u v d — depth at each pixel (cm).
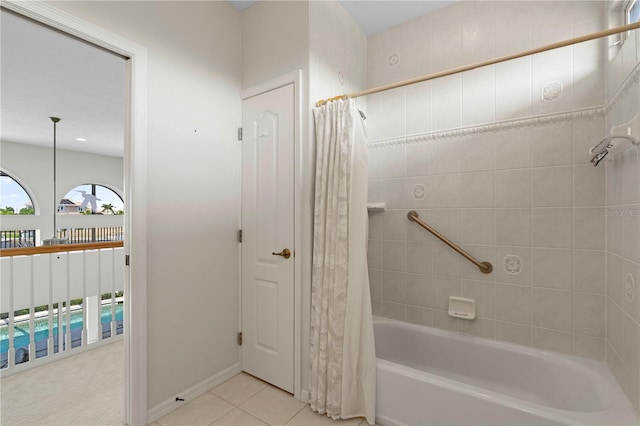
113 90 342
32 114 424
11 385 204
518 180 189
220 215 206
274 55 202
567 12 177
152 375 168
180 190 182
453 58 212
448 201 212
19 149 595
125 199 163
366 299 169
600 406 137
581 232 172
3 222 584
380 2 213
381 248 239
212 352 201
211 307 200
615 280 152
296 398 188
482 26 203
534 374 177
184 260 184
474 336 202
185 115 185
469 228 205
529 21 188
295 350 190
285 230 196
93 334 333
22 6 123
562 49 177
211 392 194
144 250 162
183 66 184
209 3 200
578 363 166
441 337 208
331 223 177
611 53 160
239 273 220
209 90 199
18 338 315
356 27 236
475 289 204
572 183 174
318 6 193
